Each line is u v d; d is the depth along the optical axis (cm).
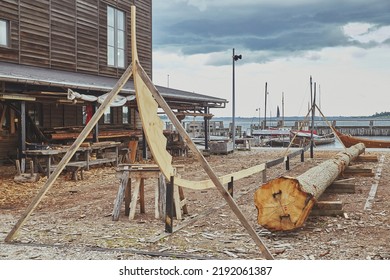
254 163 2048
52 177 709
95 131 1750
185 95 2270
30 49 1892
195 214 903
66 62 2084
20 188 1283
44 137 1747
